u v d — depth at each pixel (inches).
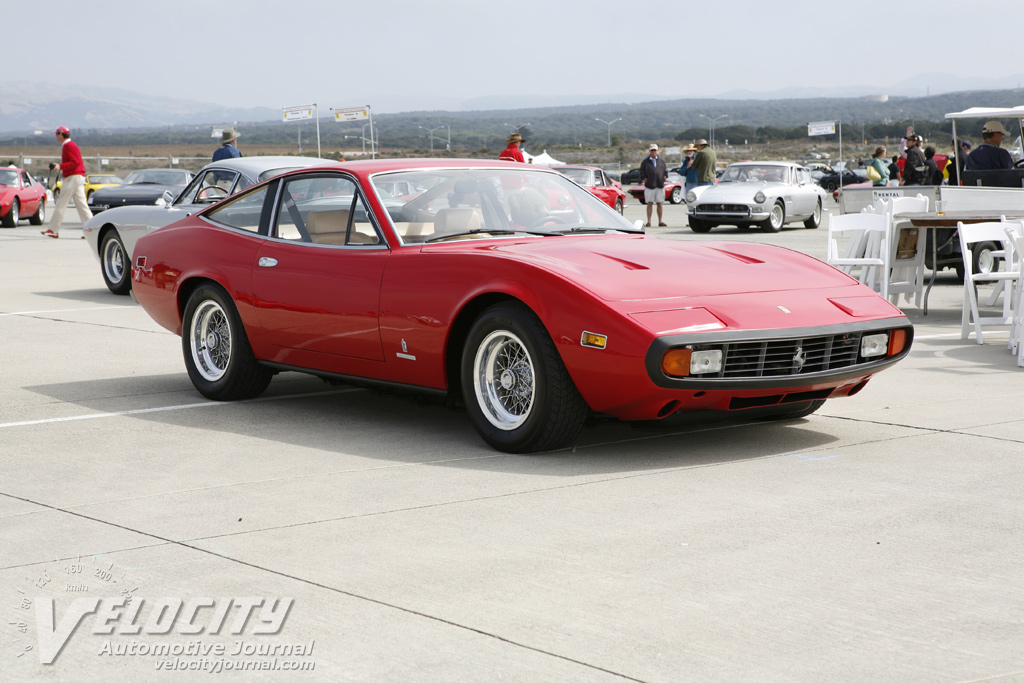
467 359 186.7
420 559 130.9
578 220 219.9
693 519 145.0
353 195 210.2
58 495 163.0
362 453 187.6
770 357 174.2
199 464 181.8
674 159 4202.8
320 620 112.8
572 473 170.7
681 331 165.9
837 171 1866.4
